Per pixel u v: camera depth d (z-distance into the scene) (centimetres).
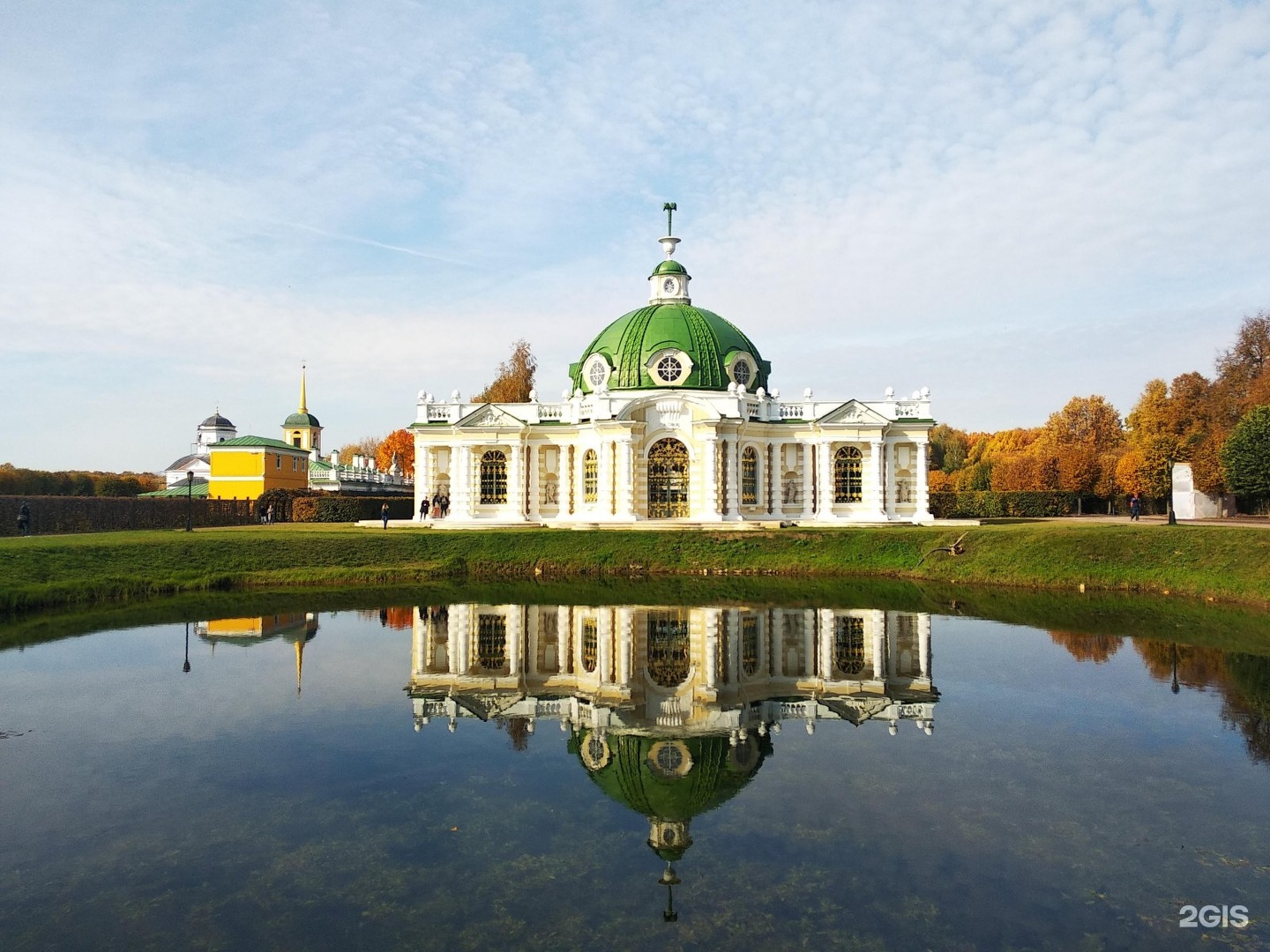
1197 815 1541
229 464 8994
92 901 1252
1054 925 1180
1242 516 7288
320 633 3288
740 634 3222
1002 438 15262
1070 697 2319
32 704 2292
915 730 2061
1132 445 9981
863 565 4962
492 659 2855
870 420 6144
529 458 6462
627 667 2739
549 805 1619
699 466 5956
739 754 1898
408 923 1190
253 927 1177
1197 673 2550
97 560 4381
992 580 4456
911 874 1333
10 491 9806
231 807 1605
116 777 1748
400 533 5344
